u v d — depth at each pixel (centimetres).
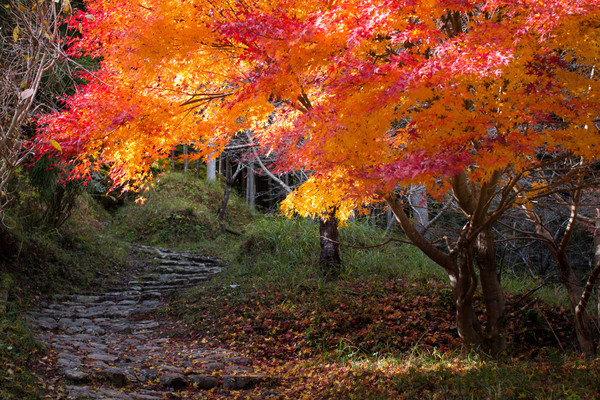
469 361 500
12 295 734
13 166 274
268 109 405
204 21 385
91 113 395
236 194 2294
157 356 576
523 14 332
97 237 1280
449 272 528
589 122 335
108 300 913
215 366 552
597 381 367
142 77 397
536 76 318
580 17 299
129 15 386
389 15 319
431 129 335
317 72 387
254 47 353
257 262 1022
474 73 305
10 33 472
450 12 443
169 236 1603
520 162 337
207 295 884
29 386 372
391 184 326
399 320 698
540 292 812
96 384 427
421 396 402
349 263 937
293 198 587
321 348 639
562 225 1003
